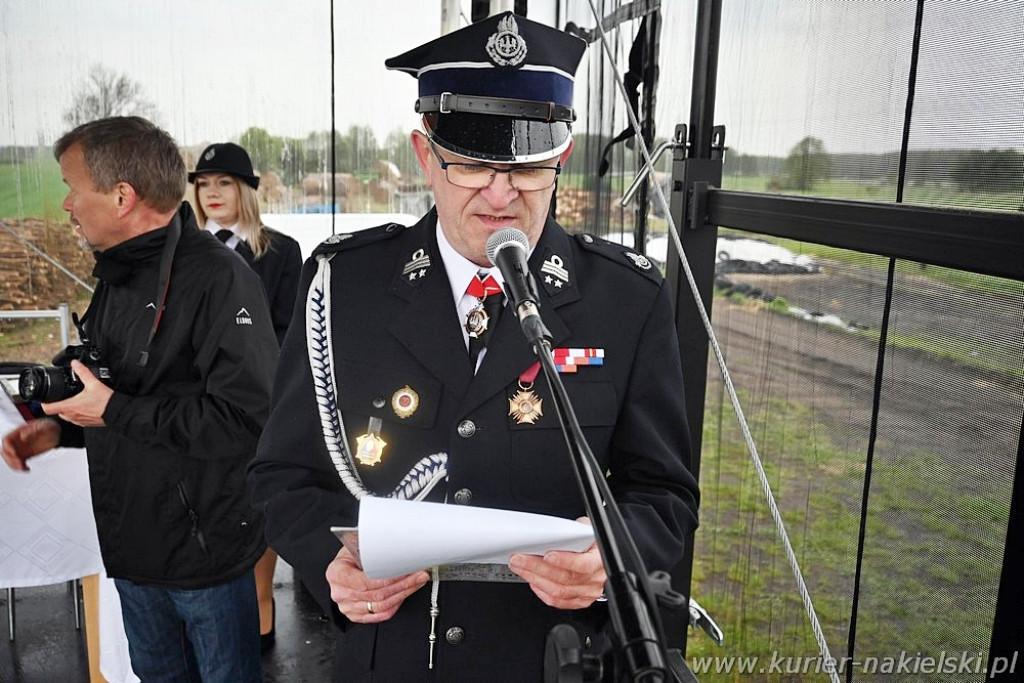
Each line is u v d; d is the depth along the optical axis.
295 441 1.15
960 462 1.10
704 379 1.88
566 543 0.87
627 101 1.29
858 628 1.34
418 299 1.14
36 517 2.04
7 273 3.25
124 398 1.61
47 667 2.52
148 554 1.69
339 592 0.98
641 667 0.52
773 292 1.59
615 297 1.18
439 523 0.85
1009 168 1.00
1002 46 1.01
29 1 3.16
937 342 1.14
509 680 1.08
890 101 1.23
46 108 3.24
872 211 1.20
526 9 2.59
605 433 1.12
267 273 3.18
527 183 1.04
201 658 1.81
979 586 1.07
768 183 1.61
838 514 1.40
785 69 1.53
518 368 1.10
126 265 1.68
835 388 1.39
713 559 1.95
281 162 3.57
